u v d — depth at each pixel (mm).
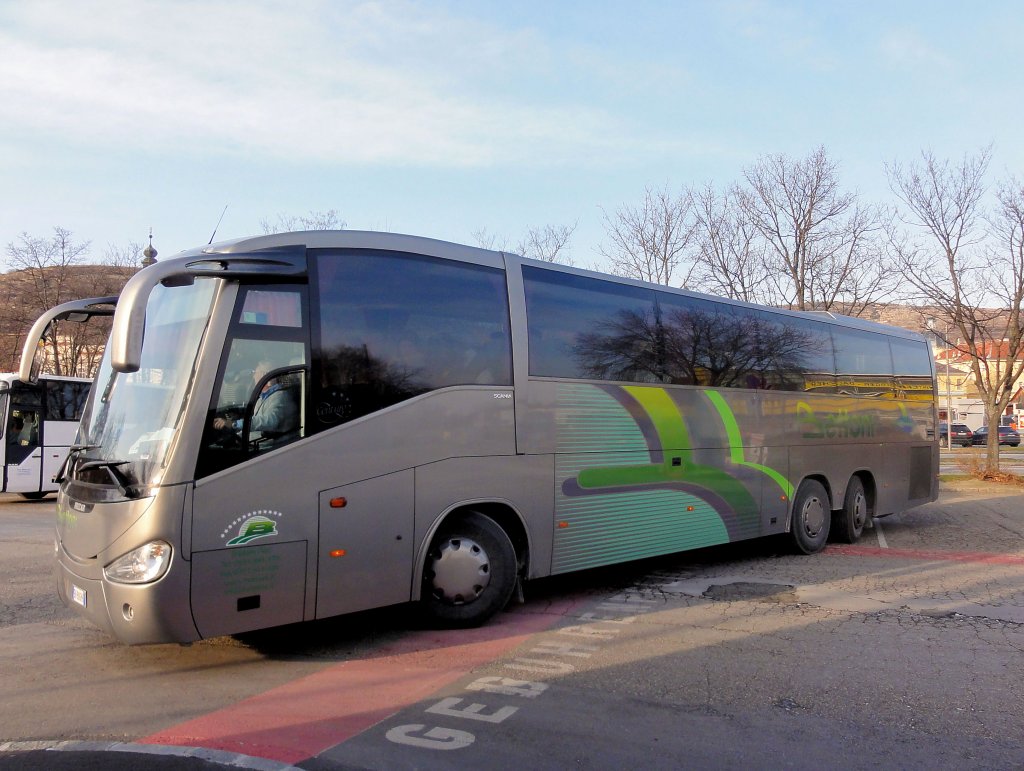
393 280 6434
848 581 9078
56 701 4996
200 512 5195
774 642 6441
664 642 6426
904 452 13438
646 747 4312
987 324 23281
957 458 34375
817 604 7852
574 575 9484
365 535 5988
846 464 11945
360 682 5379
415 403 6383
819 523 11266
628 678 5496
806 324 11359
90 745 4281
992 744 4398
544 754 4203
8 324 30609
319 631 6695
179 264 5141
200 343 5414
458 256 6969
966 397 68688
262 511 5465
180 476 5148
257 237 5887
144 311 4789
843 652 6164
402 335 6402
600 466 7906
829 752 4273
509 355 7168
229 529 5309
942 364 60656
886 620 7191
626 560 8125
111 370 6172
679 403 8992
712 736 4477
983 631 6805
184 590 5090
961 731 4578
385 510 6117
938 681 5469
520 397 7188
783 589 8602
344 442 5918
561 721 4680
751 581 9086
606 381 8086
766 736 4484
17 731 4492
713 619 7223
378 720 4672
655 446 8586
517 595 7426
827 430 11547
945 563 10352
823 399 11500
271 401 5613
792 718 4766
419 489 6336
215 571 5230
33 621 6988
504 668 5707
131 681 5395
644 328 8672
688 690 5254
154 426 5359
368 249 6340
